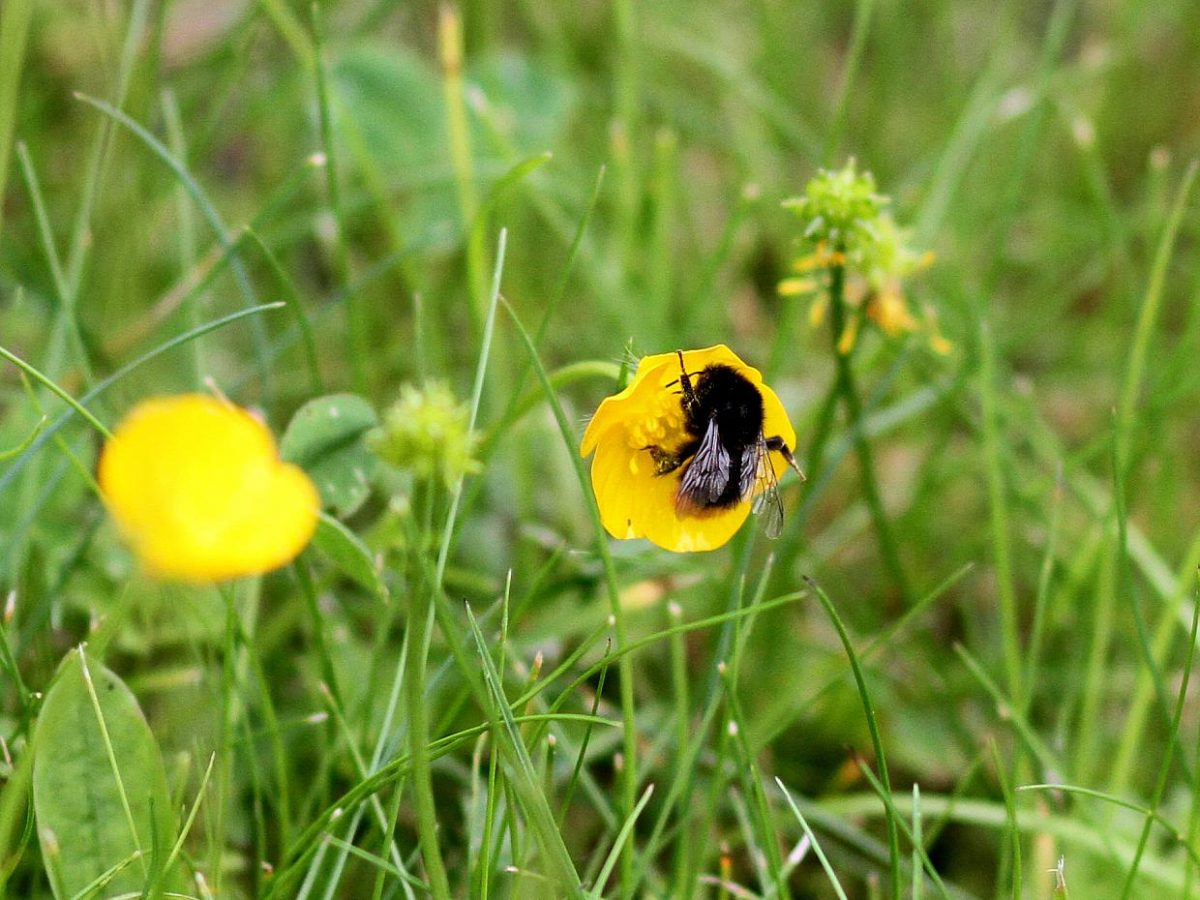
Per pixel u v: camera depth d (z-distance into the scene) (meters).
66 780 0.22
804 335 0.34
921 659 0.30
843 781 0.28
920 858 0.23
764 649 0.29
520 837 0.25
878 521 0.29
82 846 0.22
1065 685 0.29
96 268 0.32
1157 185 0.34
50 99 0.34
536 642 0.27
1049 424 0.34
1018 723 0.26
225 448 0.20
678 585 0.28
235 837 0.25
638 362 0.24
